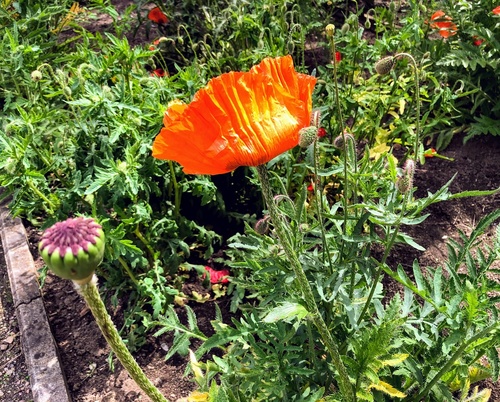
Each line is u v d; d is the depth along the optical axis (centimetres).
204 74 74
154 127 60
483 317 41
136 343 63
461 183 80
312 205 65
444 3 88
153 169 60
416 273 41
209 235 69
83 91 62
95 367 63
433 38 100
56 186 78
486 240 72
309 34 102
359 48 75
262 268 45
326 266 44
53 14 95
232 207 77
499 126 84
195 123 27
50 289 73
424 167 84
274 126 27
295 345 46
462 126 86
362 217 41
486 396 47
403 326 42
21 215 83
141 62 73
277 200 41
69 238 24
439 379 45
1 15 90
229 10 81
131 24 117
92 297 25
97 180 54
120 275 66
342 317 45
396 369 47
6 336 72
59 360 63
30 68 77
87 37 82
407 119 74
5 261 82
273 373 44
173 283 68
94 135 61
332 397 41
